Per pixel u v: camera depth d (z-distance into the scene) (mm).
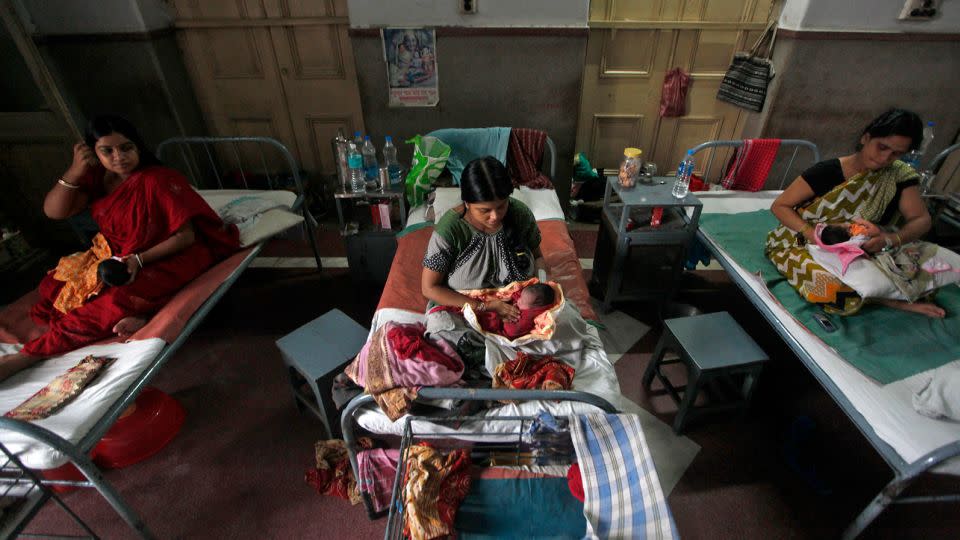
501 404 1641
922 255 2020
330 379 1963
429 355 1574
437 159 2812
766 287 2232
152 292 2117
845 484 1979
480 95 3352
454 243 1766
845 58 3121
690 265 2947
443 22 3084
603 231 2947
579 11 3039
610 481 1355
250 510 1926
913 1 2893
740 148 2971
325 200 4176
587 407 1612
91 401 1653
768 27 3229
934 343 1849
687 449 2143
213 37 3459
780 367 2547
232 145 3971
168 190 2168
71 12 3074
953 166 3506
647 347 2711
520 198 2912
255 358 2662
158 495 1978
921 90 3240
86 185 2211
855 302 1989
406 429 1530
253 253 2559
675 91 3621
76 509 1926
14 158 3328
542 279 1993
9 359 1839
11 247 3418
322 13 3348
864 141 1918
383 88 3322
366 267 3070
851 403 1667
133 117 3521
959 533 1789
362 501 1933
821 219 2172
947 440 1462
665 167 4074
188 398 2416
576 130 3500
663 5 3311
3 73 3119
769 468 2064
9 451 1411
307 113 3803
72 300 2100
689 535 1831
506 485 1608
